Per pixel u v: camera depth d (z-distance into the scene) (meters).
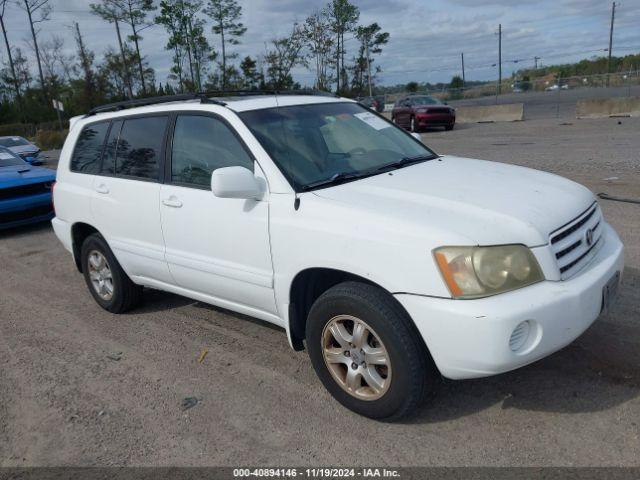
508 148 15.05
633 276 5.12
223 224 3.96
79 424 3.66
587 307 3.10
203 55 48.44
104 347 4.78
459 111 27.88
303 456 3.17
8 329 5.36
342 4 47.69
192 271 4.33
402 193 3.45
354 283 3.31
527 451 3.05
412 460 3.06
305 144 3.98
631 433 3.11
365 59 53.44
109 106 5.36
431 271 2.96
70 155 5.63
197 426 3.54
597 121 20.88
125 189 4.79
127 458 3.29
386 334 3.14
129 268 5.03
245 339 4.71
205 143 4.18
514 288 2.97
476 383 3.72
